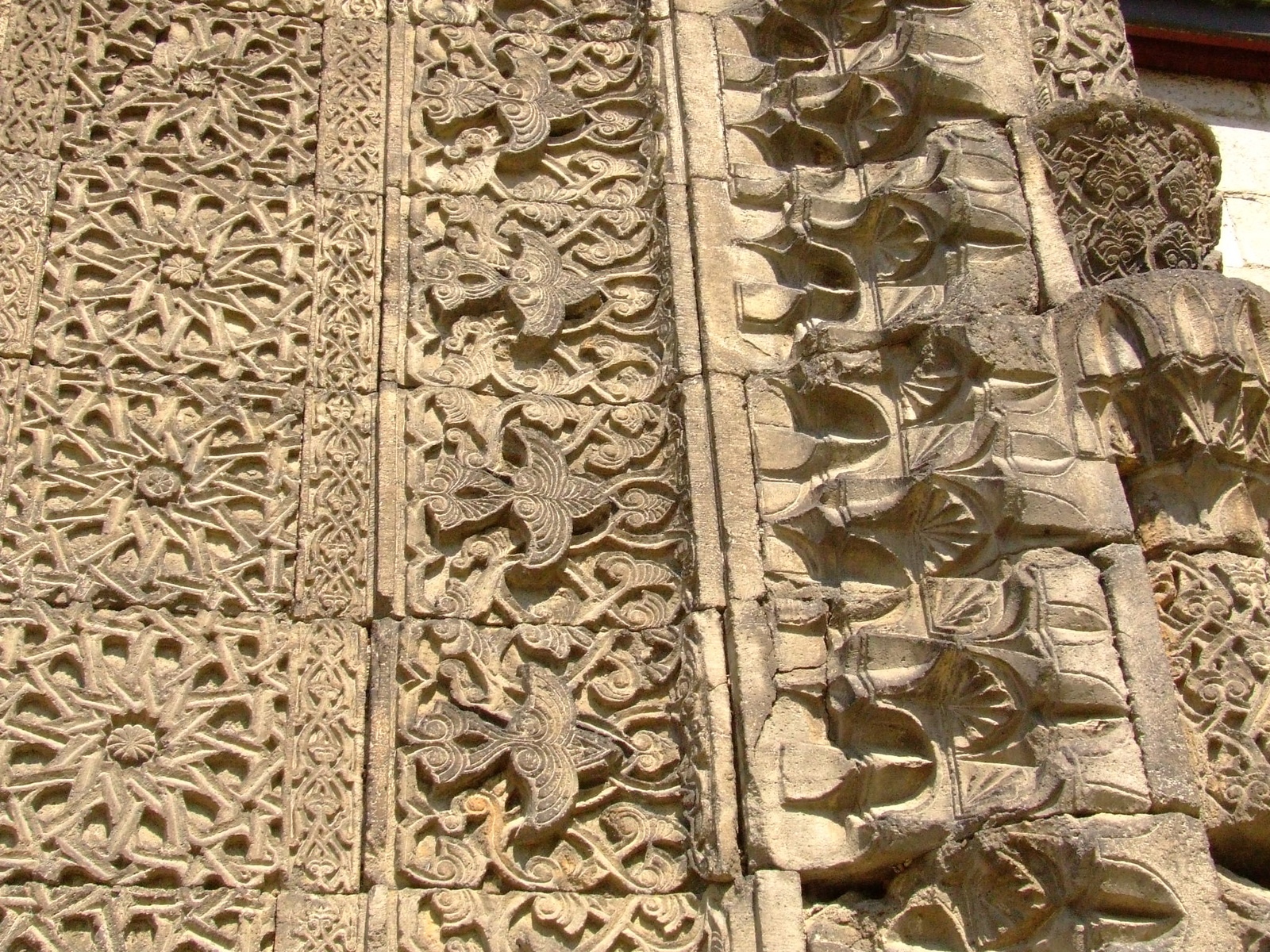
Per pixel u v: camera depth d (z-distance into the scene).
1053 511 4.21
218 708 4.11
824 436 4.63
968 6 5.37
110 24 5.20
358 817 4.02
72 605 4.17
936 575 4.29
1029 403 4.41
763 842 3.98
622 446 4.71
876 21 5.44
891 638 4.14
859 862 3.98
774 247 5.02
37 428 4.43
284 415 4.60
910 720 4.07
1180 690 4.09
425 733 4.12
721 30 5.51
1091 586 4.12
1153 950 3.66
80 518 4.30
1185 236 5.05
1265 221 6.61
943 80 5.09
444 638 4.28
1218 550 4.30
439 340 4.84
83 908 3.79
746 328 4.85
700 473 4.56
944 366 4.56
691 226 5.05
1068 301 4.61
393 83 5.30
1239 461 4.38
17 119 4.93
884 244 4.92
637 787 4.17
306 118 5.18
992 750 4.02
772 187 5.14
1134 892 3.71
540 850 4.07
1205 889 3.72
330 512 4.45
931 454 4.39
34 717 4.01
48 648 4.10
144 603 4.21
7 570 4.18
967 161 4.95
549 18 5.60
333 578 4.35
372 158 5.13
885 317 4.77
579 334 4.92
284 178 5.04
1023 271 4.76
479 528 4.50
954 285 4.73
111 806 3.92
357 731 4.13
